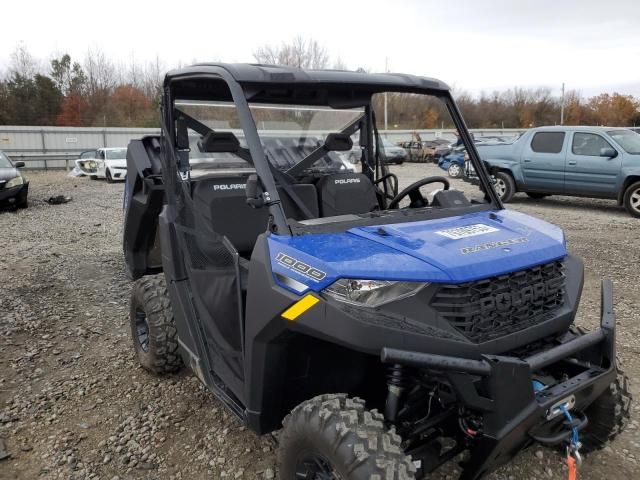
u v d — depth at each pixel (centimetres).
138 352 452
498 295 251
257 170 284
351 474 218
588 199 1388
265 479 318
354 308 235
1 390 430
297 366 278
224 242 321
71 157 2872
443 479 311
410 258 249
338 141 390
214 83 354
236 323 312
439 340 234
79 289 685
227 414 386
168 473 328
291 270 254
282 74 308
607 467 327
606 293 299
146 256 551
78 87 4719
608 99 6788
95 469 332
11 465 338
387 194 427
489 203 357
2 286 695
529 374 234
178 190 377
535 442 266
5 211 1352
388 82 340
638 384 418
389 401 248
